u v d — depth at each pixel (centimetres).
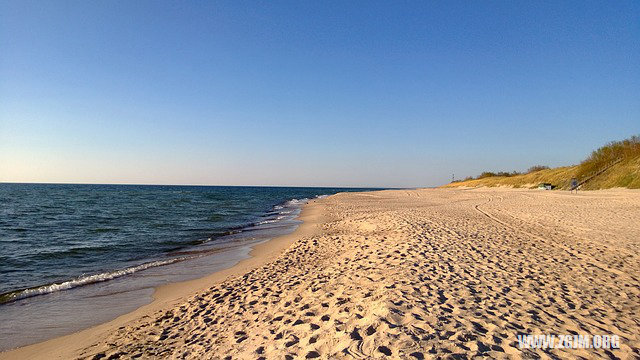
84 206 3706
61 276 1026
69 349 547
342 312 534
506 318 495
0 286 926
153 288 880
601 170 4334
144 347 524
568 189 4447
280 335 484
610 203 2431
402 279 656
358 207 3033
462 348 398
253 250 1325
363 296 595
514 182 6319
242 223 2289
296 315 554
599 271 762
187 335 554
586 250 969
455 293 589
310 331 479
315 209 3134
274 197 6862
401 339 414
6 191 7538
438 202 3425
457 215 1884
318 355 403
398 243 1036
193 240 1630
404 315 484
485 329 454
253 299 688
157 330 589
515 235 1210
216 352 470
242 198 6181
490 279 682
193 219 2545
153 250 1402
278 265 985
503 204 2681
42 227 2073
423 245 979
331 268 858
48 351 552
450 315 490
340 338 434
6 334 623
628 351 418
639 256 898
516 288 635
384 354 384
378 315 482
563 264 817
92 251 1386
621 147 4359
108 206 3741
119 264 1171
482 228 1370
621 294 622
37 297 821
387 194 5962
